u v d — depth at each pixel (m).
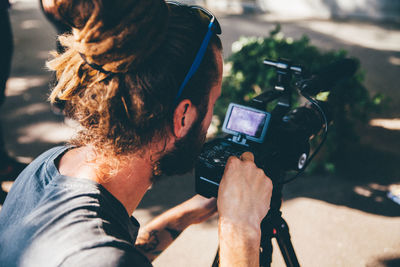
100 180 0.76
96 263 0.60
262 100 1.26
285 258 1.32
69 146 0.85
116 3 0.62
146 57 0.67
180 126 0.76
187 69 0.71
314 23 9.30
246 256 0.76
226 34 8.05
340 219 2.71
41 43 7.16
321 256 2.40
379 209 2.80
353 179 3.16
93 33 0.63
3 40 3.11
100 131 0.72
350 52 6.88
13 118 4.31
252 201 0.82
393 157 3.44
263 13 10.66
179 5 0.78
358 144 3.67
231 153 1.04
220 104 3.50
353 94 3.22
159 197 3.05
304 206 2.85
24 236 0.68
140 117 0.71
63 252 0.62
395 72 5.79
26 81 5.38
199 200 1.15
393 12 9.62
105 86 0.70
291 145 1.15
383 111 4.40
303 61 3.27
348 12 10.05
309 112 1.31
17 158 3.51
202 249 2.51
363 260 2.36
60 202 0.71
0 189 2.98
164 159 0.80
